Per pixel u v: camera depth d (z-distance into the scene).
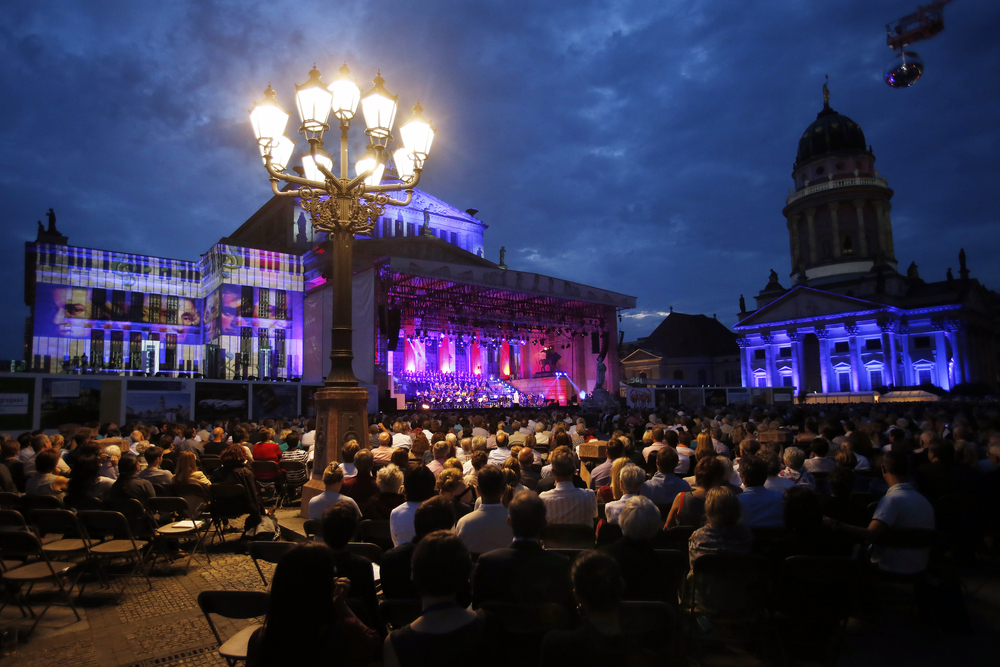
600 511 7.32
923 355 69.06
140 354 43.06
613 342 47.16
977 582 6.67
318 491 7.84
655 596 3.95
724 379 90.38
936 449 7.41
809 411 30.28
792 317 75.00
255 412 23.62
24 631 5.55
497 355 55.88
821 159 80.19
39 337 39.84
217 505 8.26
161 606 6.23
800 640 4.64
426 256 44.75
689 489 6.38
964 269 75.00
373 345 32.16
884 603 6.10
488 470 4.83
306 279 38.84
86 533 6.95
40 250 40.41
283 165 8.71
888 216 78.81
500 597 3.61
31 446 9.89
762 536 5.24
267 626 2.70
